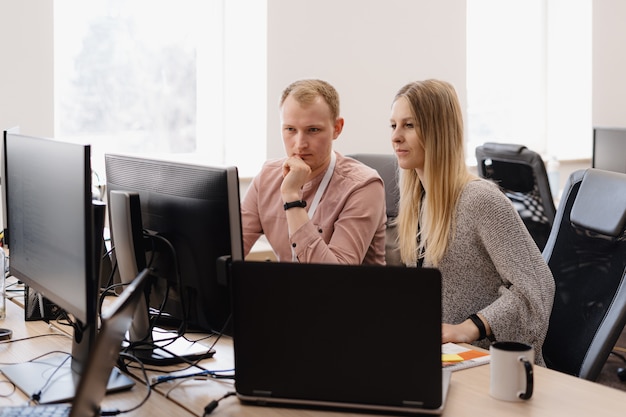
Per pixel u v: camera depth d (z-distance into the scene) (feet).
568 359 6.47
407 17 15.43
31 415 4.51
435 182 6.77
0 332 6.56
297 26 14.06
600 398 5.02
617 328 6.11
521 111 18.74
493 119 18.34
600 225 6.47
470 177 6.88
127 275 6.13
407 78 15.57
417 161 6.88
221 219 5.48
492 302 6.79
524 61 18.61
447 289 6.84
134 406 5.01
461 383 5.31
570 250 6.82
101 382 4.21
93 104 13.03
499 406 4.88
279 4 13.80
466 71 16.43
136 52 13.38
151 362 5.88
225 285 5.53
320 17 14.30
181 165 5.78
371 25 14.96
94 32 12.92
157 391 5.30
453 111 6.77
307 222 6.77
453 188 6.77
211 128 14.23
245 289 4.88
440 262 6.82
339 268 4.75
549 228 11.51
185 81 13.89
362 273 4.72
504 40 18.24
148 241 6.08
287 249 7.52
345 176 7.39
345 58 14.70
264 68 13.80
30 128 11.68
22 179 5.88
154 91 13.62
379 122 15.28
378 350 4.74
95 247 5.01
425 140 6.75
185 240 5.76
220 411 4.88
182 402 5.06
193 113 14.03
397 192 10.11
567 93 19.12
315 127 7.11
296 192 6.89
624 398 5.02
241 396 4.97
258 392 4.93
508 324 6.36
